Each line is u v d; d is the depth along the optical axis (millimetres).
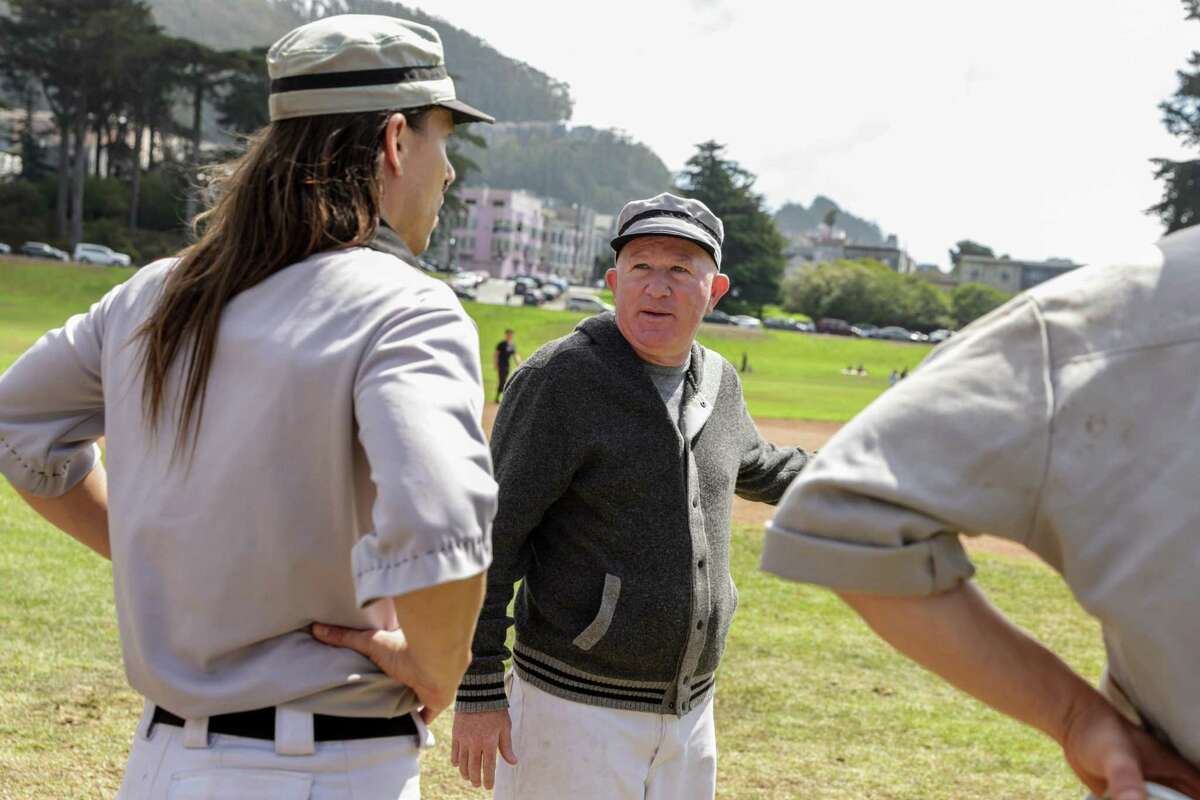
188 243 1701
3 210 78750
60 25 80938
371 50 1552
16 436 1672
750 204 96438
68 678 4488
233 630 1462
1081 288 1189
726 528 2490
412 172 1632
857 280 97688
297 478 1435
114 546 1551
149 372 1512
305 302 1471
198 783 1443
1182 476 1102
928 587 1153
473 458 1335
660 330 2352
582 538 2359
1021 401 1154
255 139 1592
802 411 28016
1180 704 1120
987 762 4285
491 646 2326
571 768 2338
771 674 5262
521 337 53219
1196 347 1126
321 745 1462
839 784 3994
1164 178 69375
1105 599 1129
